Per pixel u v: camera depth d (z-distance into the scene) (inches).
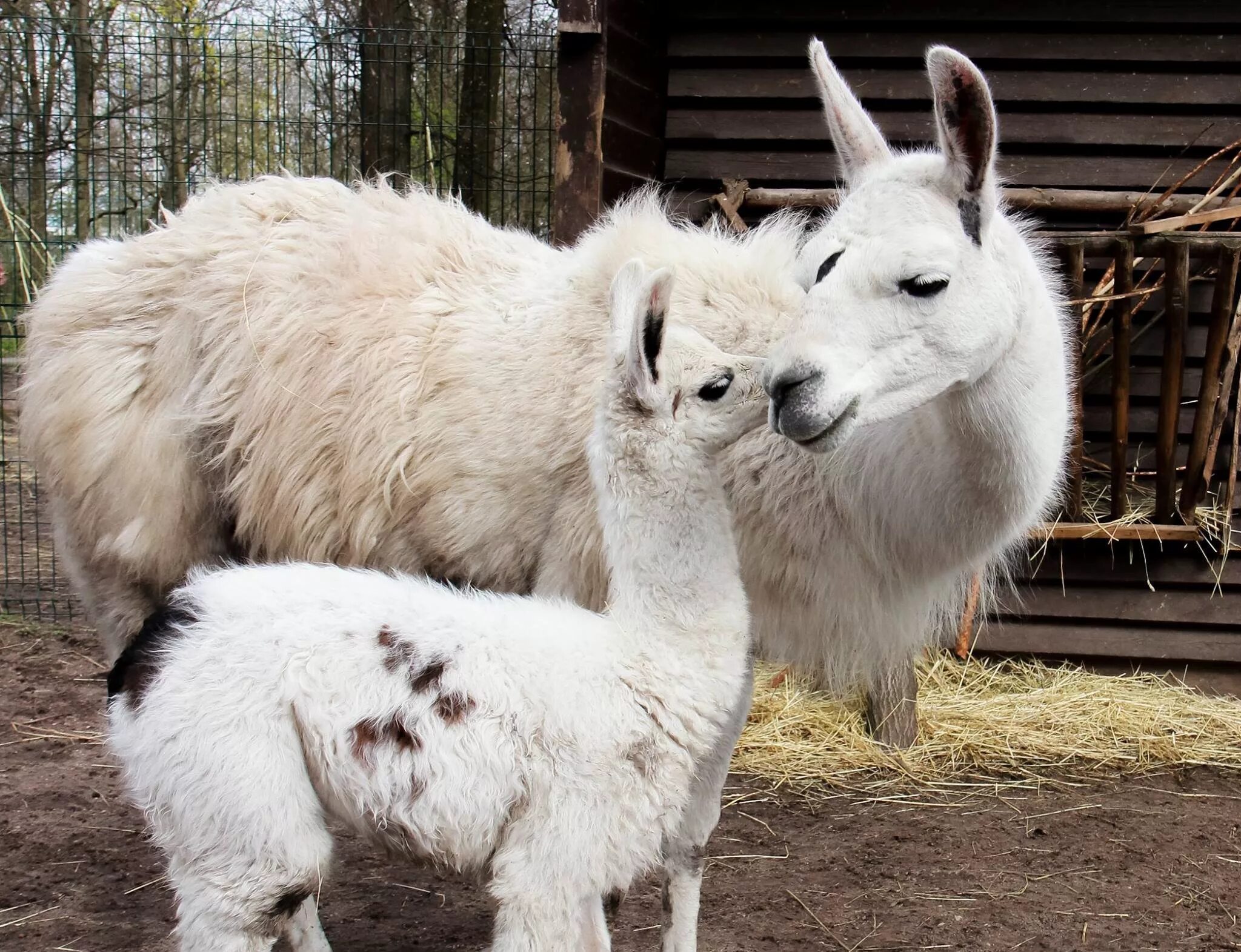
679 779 127.4
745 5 280.8
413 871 192.4
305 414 161.5
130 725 123.1
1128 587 275.9
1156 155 281.7
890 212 126.0
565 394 153.3
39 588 336.8
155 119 399.9
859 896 185.8
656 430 125.6
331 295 164.9
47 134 460.1
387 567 162.9
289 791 119.6
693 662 126.3
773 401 123.8
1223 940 172.9
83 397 168.9
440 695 121.5
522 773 121.4
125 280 173.3
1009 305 129.1
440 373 158.6
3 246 444.5
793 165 283.4
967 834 211.5
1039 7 276.7
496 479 155.4
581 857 121.5
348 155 400.8
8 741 242.1
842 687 159.8
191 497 169.5
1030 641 279.4
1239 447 270.1
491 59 418.0
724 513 129.1
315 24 452.4
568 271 163.3
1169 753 247.0
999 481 137.0
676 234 159.0
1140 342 279.3
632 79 265.3
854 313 123.9
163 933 166.7
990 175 125.2
